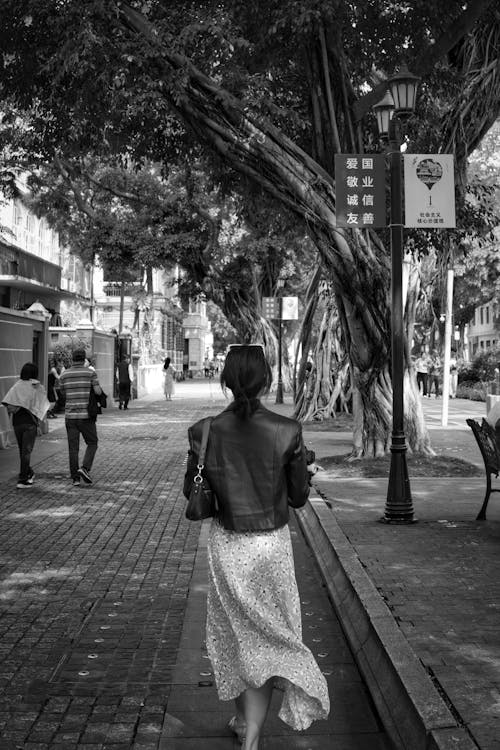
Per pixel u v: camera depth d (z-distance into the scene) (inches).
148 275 1332.4
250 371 137.5
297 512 388.5
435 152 556.4
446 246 584.1
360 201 387.9
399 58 495.5
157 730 154.3
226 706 165.3
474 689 152.9
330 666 188.4
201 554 298.7
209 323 3503.9
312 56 485.4
